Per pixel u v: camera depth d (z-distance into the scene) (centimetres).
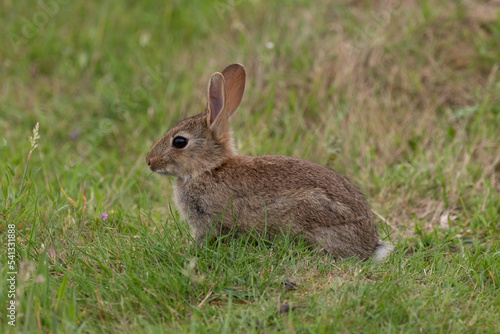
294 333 679
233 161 940
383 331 696
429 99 1415
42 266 750
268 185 905
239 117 1381
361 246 910
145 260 830
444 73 1455
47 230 914
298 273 830
